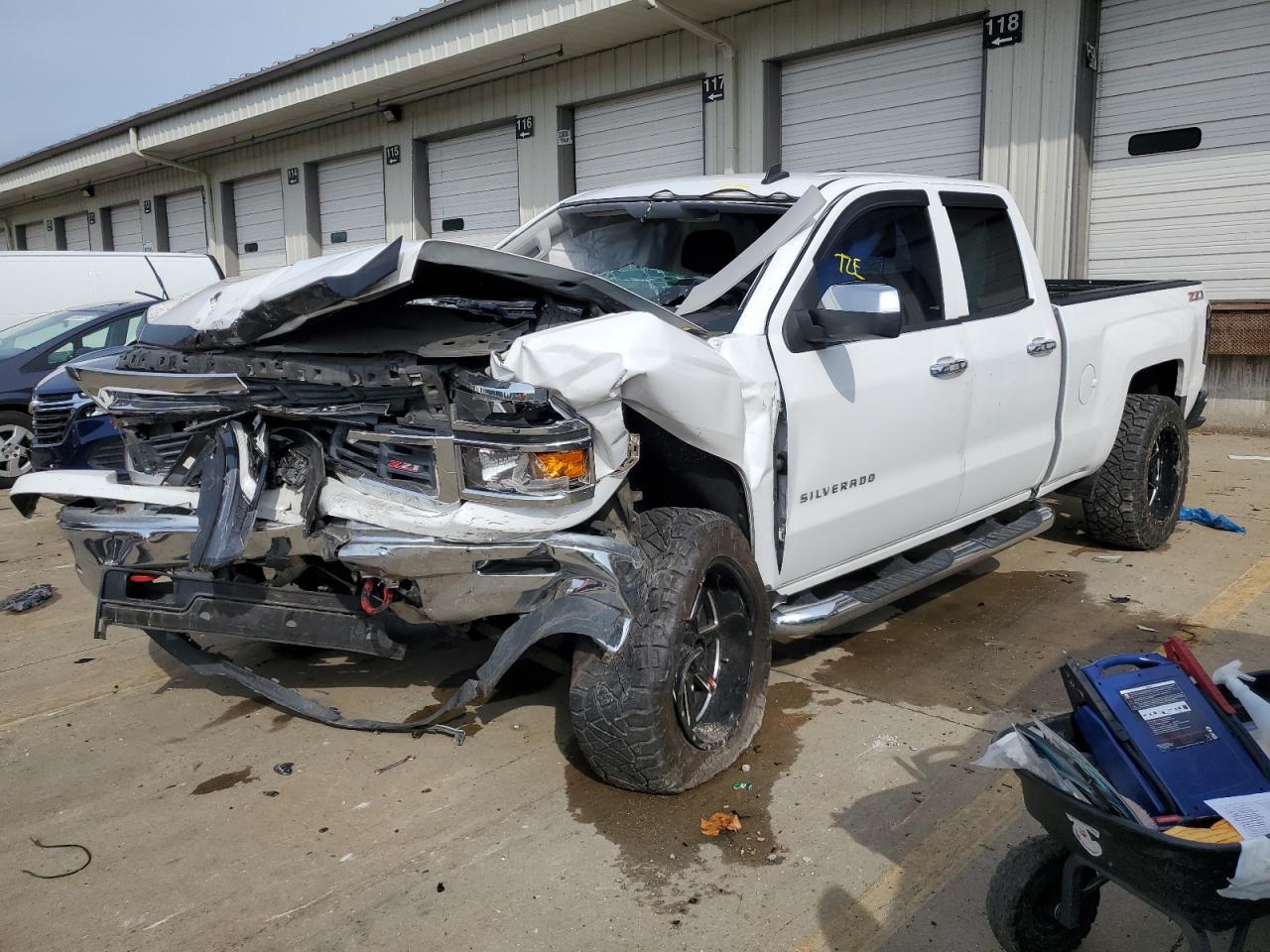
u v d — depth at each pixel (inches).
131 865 117.0
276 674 171.3
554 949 100.0
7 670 178.4
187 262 509.4
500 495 116.7
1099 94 382.6
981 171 403.5
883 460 152.9
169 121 744.3
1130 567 216.2
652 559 123.2
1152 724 87.9
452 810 126.3
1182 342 227.1
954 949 98.4
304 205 720.3
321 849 118.7
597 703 120.0
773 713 150.5
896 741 140.6
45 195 1047.6
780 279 142.1
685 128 500.1
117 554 140.1
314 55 600.7
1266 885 74.0
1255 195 353.1
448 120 604.4
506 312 136.4
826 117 454.3
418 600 125.0
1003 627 183.9
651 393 115.1
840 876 110.5
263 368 126.0
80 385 143.8
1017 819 120.1
